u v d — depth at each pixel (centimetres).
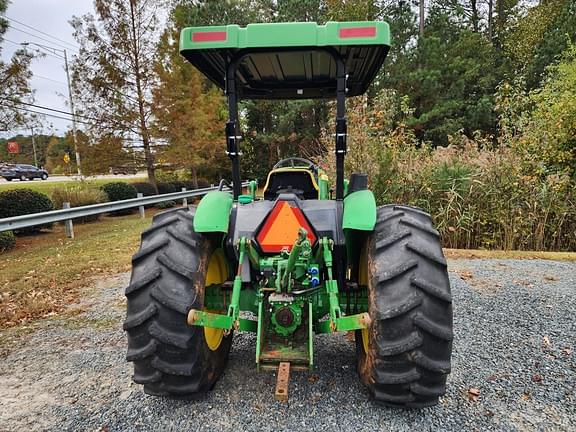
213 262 286
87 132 1553
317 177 405
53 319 421
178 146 1633
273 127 2105
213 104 1808
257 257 249
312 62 323
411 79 1775
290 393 265
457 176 724
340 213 269
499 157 728
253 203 288
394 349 213
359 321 217
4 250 791
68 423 246
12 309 448
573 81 836
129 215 1338
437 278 221
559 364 302
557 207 702
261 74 358
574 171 768
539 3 2625
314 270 236
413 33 2077
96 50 1522
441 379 222
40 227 988
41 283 542
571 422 236
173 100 1591
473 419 238
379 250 232
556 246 721
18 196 945
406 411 245
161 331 224
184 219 262
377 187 716
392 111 877
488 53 2130
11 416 255
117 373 306
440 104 1820
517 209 698
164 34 1598
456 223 711
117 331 386
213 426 236
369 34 238
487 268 565
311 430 230
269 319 251
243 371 294
